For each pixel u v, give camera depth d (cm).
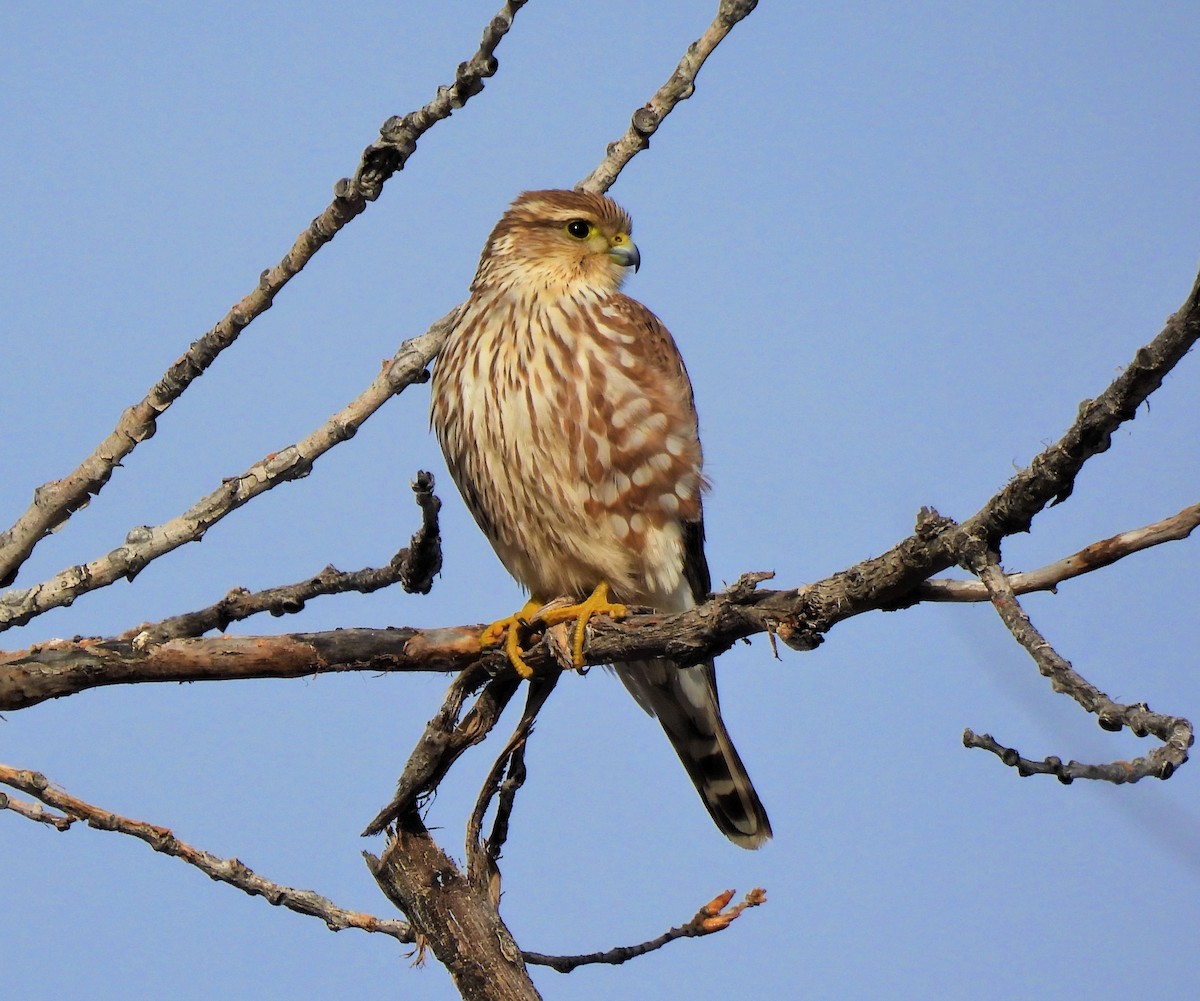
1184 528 704
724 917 961
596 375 1162
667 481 1167
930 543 722
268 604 953
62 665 888
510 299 1204
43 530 903
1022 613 621
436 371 1234
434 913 885
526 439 1168
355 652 930
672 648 884
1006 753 616
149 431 893
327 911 959
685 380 1236
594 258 1230
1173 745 529
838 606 783
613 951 970
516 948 888
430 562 922
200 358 872
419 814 902
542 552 1212
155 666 898
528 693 972
